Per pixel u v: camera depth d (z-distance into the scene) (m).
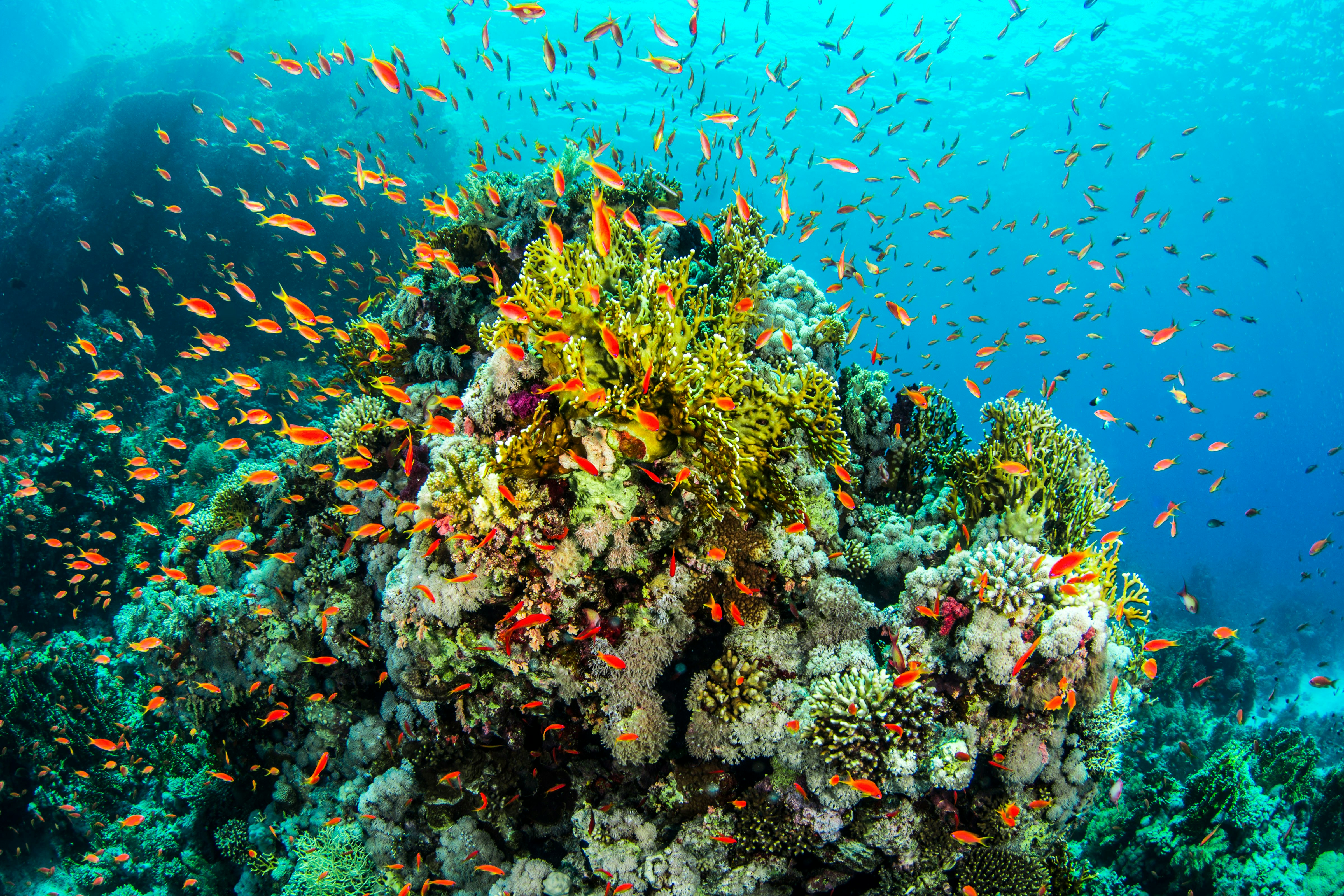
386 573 1.40
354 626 1.52
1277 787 1.78
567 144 1.71
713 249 1.73
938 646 1.10
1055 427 1.27
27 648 2.35
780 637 1.13
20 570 2.60
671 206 1.81
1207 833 1.49
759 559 1.11
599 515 1.03
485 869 1.20
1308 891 1.46
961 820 1.06
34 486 2.15
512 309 1.03
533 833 1.31
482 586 1.07
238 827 1.75
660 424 1.00
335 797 1.58
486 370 1.21
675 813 1.13
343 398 1.74
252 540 1.76
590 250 1.22
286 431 1.08
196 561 1.90
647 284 1.14
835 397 1.17
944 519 1.37
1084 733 1.11
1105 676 1.08
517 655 1.08
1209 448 2.09
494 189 1.57
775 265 1.61
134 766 2.00
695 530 1.08
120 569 2.79
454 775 1.25
